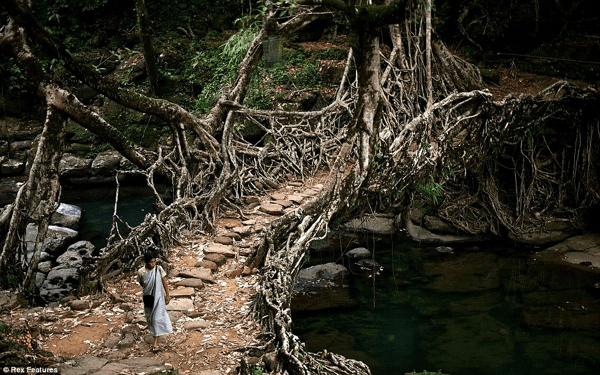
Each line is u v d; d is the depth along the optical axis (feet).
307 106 63.31
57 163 35.32
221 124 48.73
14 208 33.55
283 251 33.01
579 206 57.41
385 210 48.06
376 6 33.73
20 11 34.37
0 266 32.30
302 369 22.33
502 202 58.34
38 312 28.48
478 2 70.33
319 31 72.64
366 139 38.17
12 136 64.80
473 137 49.08
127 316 27.84
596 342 37.58
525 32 71.00
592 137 57.11
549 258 51.31
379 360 34.68
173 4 73.31
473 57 71.15
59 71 65.77
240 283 32.14
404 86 54.80
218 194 40.88
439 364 34.50
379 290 44.32
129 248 32.65
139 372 22.82
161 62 68.74
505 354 35.96
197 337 26.32
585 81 68.08
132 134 64.39
